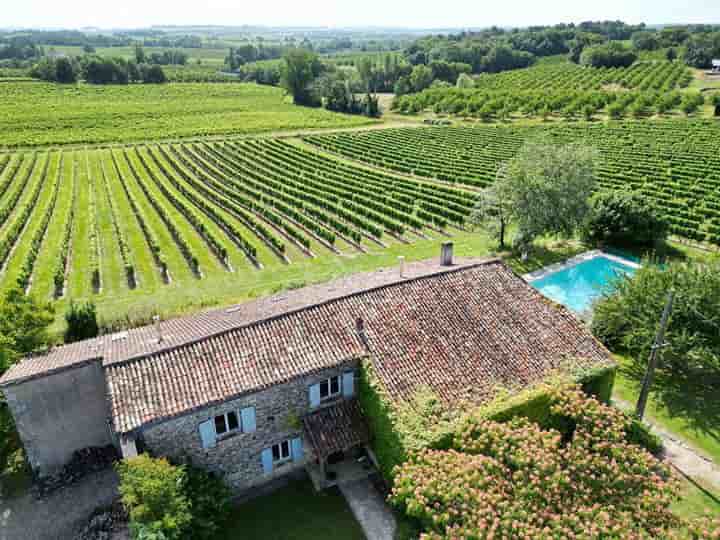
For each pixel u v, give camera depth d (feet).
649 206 158.40
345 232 174.40
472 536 49.85
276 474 74.69
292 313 75.97
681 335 90.33
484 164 274.16
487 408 68.03
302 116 494.59
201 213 203.62
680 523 53.98
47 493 72.79
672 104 418.51
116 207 213.46
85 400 72.08
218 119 467.11
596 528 50.85
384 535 65.87
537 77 644.27
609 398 82.89
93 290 140.56
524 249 154.51
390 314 78.79
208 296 132.46
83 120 433.48
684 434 82.69
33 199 218.18
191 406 62.75
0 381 66.90
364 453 78.59
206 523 61.62
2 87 556.10
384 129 406.21
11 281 142.92
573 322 84.89
